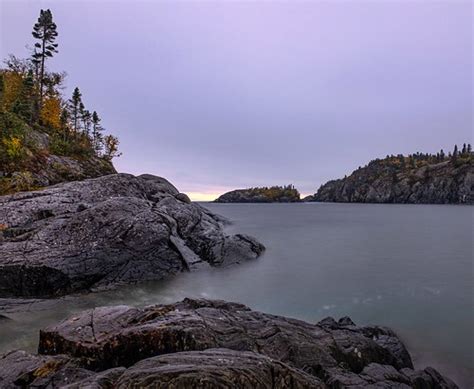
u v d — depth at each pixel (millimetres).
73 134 72188
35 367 9016
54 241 22266
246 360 7359
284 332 10719
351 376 9445
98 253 22891
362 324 17438
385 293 22656
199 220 35000
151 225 25625
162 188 40031
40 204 26578
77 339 10242
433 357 13914
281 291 23250
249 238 35719
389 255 36531
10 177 36094
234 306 13422
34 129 51406
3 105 48594
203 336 9430
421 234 55844
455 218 93812
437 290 23219
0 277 20016
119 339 9680
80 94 78812
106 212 24719
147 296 21781
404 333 16297
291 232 60344
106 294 21812
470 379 12273
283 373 7383
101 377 7008
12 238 22250
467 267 30562
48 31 60875
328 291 23172
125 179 34250
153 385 6059
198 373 6320
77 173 47031
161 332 9508
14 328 16047
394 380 9758
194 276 26484
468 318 18125
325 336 11547
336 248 41500
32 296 20484
